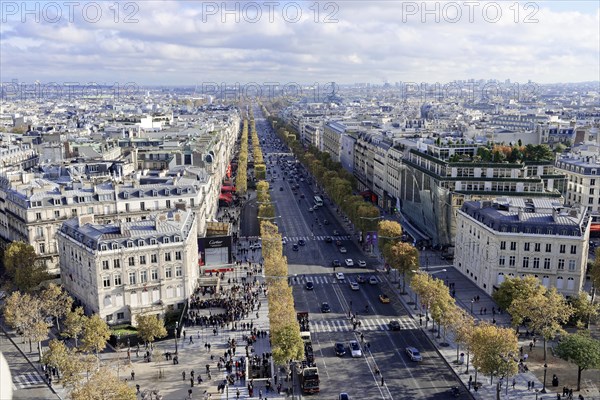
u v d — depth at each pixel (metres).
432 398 198.75
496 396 198.38
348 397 198.25
